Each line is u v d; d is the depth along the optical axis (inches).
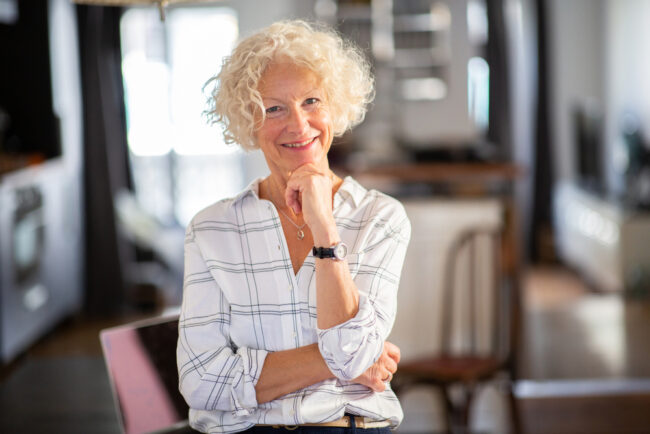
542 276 274.8
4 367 180.4
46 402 157.9
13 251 183.0
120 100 260.8
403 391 119.4
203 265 56.3
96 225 235.0
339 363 50.7
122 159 262.1
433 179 232.4
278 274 55.1
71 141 230.5
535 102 295.7
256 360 52.9
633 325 202.2
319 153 55.5
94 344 201.2
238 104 54.7
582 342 188.4
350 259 55.2
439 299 154.8
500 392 156.8
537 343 188.5
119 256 236.4
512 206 125.9
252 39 54.6
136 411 65.7
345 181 58.5
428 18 311.0
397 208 57.7
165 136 317.1
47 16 220.5
